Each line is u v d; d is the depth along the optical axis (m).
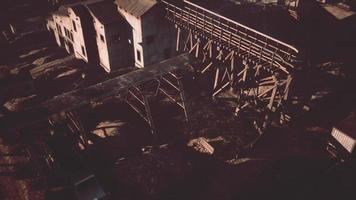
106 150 23.66
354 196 19.45
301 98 24.34
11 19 43.06
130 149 24.03
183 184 20.97
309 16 32.31
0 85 29.45
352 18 31.73
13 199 20.19
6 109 28.11
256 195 19.83
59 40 40.09
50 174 21.69
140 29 29.59
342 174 20.83
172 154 22.62
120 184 20.95
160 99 28.83
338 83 28.36
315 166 21.53
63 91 31.41
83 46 34.16
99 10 31.58
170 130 25.66
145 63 32.06
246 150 23.16
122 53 33.31
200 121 26.16
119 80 23.52
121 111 27.53
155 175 21.14
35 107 21.06
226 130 25.05
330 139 22.61
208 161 22.52
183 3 31.58
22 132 20.22
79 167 20.92
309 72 23.28
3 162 22.66
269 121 23.12
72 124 25.89
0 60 36.91
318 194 19.64
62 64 35.88
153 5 29.11
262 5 35.22
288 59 21.42
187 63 25.41
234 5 35.38
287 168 21.42
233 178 21.16
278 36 32.59
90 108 27.80
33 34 41.84
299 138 23.94
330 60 29.72
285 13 32.81
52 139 23.50
